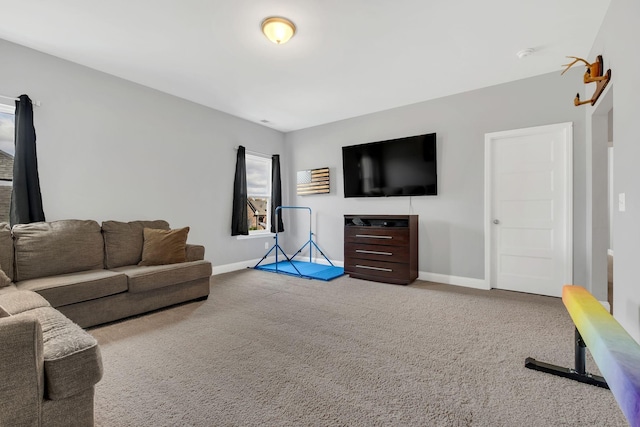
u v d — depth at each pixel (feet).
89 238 9.32
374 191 14.78
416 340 7.28
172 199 12.86
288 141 18.61
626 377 2.93
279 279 13.60
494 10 7.34
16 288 6.96
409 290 11.78
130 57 9.66
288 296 10.98
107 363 6.23
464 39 8.61
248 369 5.99
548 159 10.95
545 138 11.01
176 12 7.38
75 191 10.06
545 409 4.77
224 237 15.10
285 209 18.66
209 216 14.38
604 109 8.98
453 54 9.45
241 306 9.87
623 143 6.23
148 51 9.27
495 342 7.15
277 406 4.85
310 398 5.06
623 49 6.24
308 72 10.69
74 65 10.01
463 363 6.19
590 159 9.86
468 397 5.08
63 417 3.75
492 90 11.84
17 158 8.71
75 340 4.11
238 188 15.42
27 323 3.34
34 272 8.06
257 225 17.69
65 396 3.71
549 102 10.78
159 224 11.51
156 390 5.30
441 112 13.03
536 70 10.59
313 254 17.54
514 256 11.64
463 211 12.54
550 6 7.20
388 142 14.24
